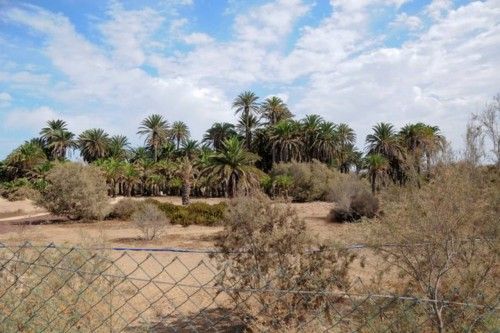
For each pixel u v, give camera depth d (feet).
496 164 21.68
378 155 156.15
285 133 223.30
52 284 11.66
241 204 22.81
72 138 265.95
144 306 16.83
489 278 14.20
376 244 16.53
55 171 98.58
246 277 18.30
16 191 177.88
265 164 248.11
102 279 12.21
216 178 141.18
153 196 230.68
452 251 15.03
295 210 23.13
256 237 21.53
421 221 15.92
